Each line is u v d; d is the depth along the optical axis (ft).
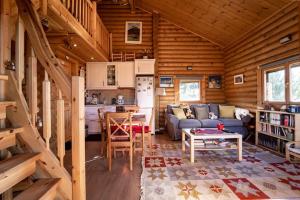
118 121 11.50
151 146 14.80
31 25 5.78
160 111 22.80
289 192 8.11
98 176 9.91
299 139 12.01
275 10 13.93
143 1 20.80
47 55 5.77
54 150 10.19
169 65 22.85
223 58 23.12
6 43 5.64
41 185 5.28
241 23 17.30
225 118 19.29
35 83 5.84
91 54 17.12
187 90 23.04
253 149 14.65
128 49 22.72
